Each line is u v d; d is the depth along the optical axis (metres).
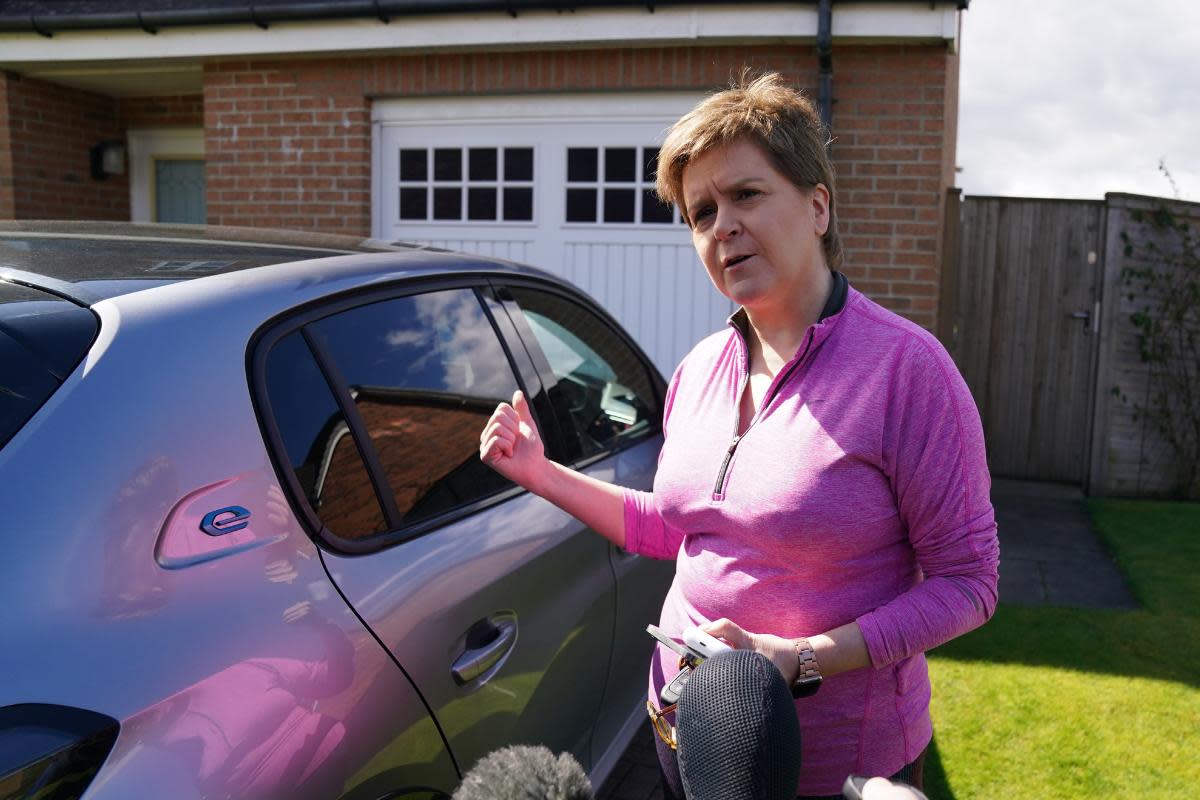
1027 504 6.75
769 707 0.98
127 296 1.59
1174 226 6.71
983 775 3.23
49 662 1.24
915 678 1.56
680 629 1.64
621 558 2.63
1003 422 7.38
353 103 6.62
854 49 5.82
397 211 6.75
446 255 2.42
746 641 1.37
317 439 1.75
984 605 1.42
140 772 1.26
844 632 1.40
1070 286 7.14
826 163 1.51
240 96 6.82
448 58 6.40
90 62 6.93
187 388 1.53
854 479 1.42
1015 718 3.61
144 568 1.38
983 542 1.42
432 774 1.78
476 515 2.09
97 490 1.36
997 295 7.27
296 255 2.04
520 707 2.08
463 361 2.28
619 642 2.62
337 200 6.73
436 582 1.86
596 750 2.56
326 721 1.53
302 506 1.65
